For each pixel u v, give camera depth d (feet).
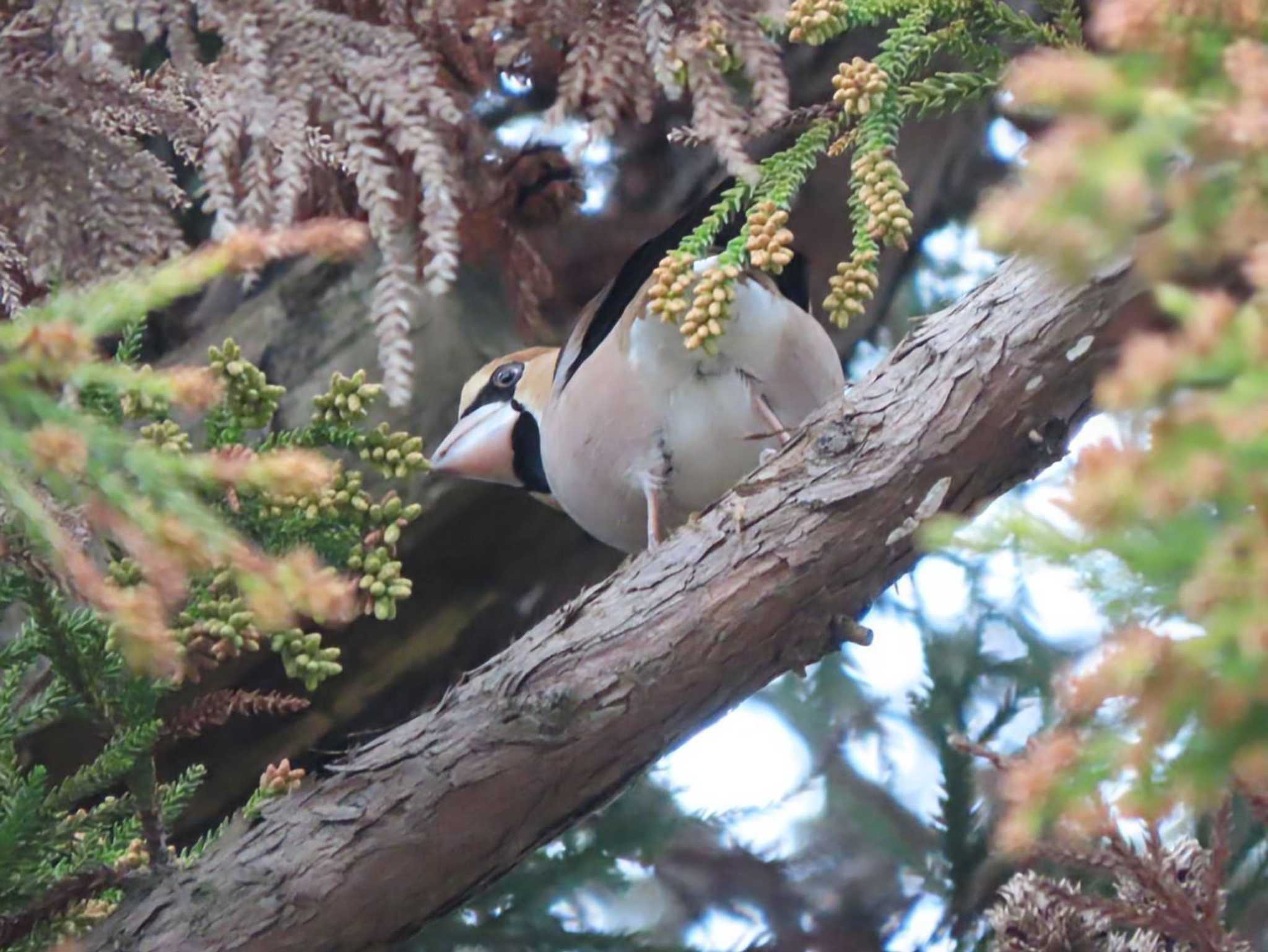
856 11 16.33
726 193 16.30
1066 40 17.24
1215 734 8.39
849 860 29.01
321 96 15.01
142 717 15.78
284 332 27.66
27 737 23.18
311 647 16.11
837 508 16.15
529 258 24.88
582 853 24.98
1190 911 15.20
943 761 25.14
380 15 18.26
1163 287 8.80
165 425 15.78
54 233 15.49
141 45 19.93
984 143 28.37
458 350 27.58
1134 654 8.18
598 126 16.06
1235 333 8.24
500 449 25.29
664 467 21.57
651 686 16.21
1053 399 16.06
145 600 10.50
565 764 16.29
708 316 15.56
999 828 9.05
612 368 21.11
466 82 20.88
